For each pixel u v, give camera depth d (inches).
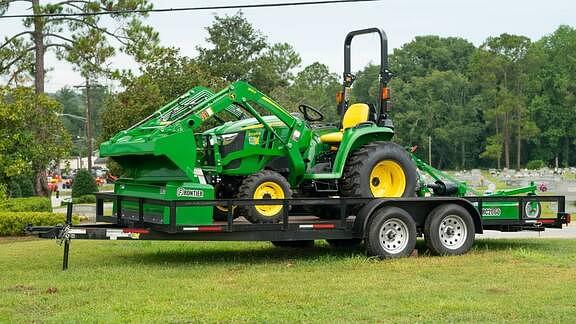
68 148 959.0
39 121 919.0
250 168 461.1
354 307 305.6
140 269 414.0
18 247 557.6
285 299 322.0
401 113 3811.5
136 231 415.2
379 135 485.4
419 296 327.3
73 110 4672.7
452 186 511.5
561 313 292.4
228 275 391.2
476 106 3850.9
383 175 479.5
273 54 2984.7
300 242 540.4
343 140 468.8
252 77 2391.7
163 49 1251.8
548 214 764.0
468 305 306.5
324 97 3321.9
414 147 521.0
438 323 277.4
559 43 4023.1
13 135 833.5
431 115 3752.5
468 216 482.9
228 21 2486.5
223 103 437.1
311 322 279.4
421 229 484.4
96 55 1216.8
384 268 414.3
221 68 2343.8
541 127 3853.3
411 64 4158.5
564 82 3767.2
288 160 470.3
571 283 361.1
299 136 468.8
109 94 1337.4
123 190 468.4
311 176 461.1
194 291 342.0
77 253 501.0
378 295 330.3
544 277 380.8
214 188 456.1
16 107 831.1
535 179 1852.9
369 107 494.9
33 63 1293.1
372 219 452.8
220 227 422.0
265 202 431.2
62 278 382.0
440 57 4114.2
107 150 445.4
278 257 477.4
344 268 415.5
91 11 1216.8
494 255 470.0
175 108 455.8
